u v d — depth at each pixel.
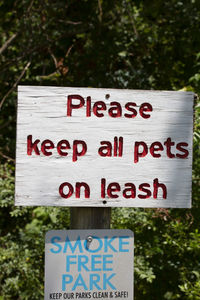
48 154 1.72
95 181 1.74
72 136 1.73
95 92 1.74
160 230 2.86
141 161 1.76
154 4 3.95
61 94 1.73
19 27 3.88
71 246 1.75
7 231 3.75
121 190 1.75
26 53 3.83
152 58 3.99
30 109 1.71
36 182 1.71
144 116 1.77
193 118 1.80
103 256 1.76
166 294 3.12
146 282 3.10
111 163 1.75
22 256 3.05
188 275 2.91
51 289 1.73
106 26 4.02
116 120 1.75
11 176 3.51
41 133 1.72
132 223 2.82
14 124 4.04
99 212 1.81
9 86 4.00
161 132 1.78
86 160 1.73
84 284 1.75
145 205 1.76
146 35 3.99
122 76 3.89
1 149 3.80
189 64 3.86
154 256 3.01
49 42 3.79
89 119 1.74
